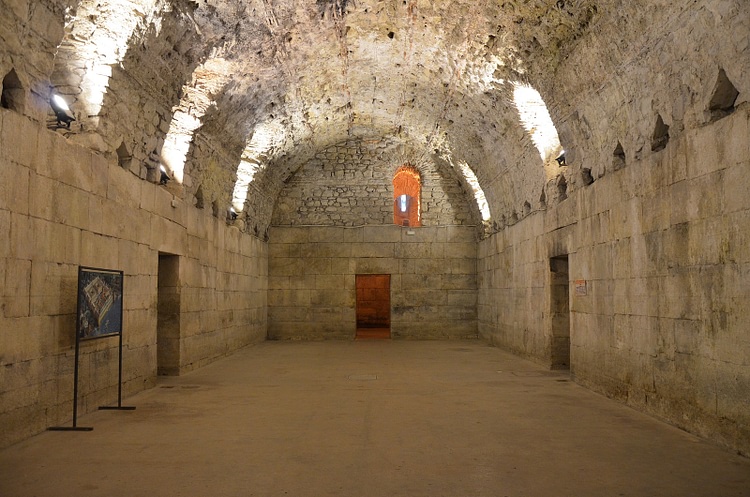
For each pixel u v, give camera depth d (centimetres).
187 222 1067
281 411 729
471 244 1830
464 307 1817
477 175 1564
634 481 455
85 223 687
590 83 798
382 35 1055
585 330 905
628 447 555
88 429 614
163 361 1035
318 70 1181
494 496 423
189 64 876
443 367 1152
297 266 1819
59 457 517
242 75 1031
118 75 741
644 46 655
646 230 701
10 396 545
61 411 640
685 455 525
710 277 571
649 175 694
